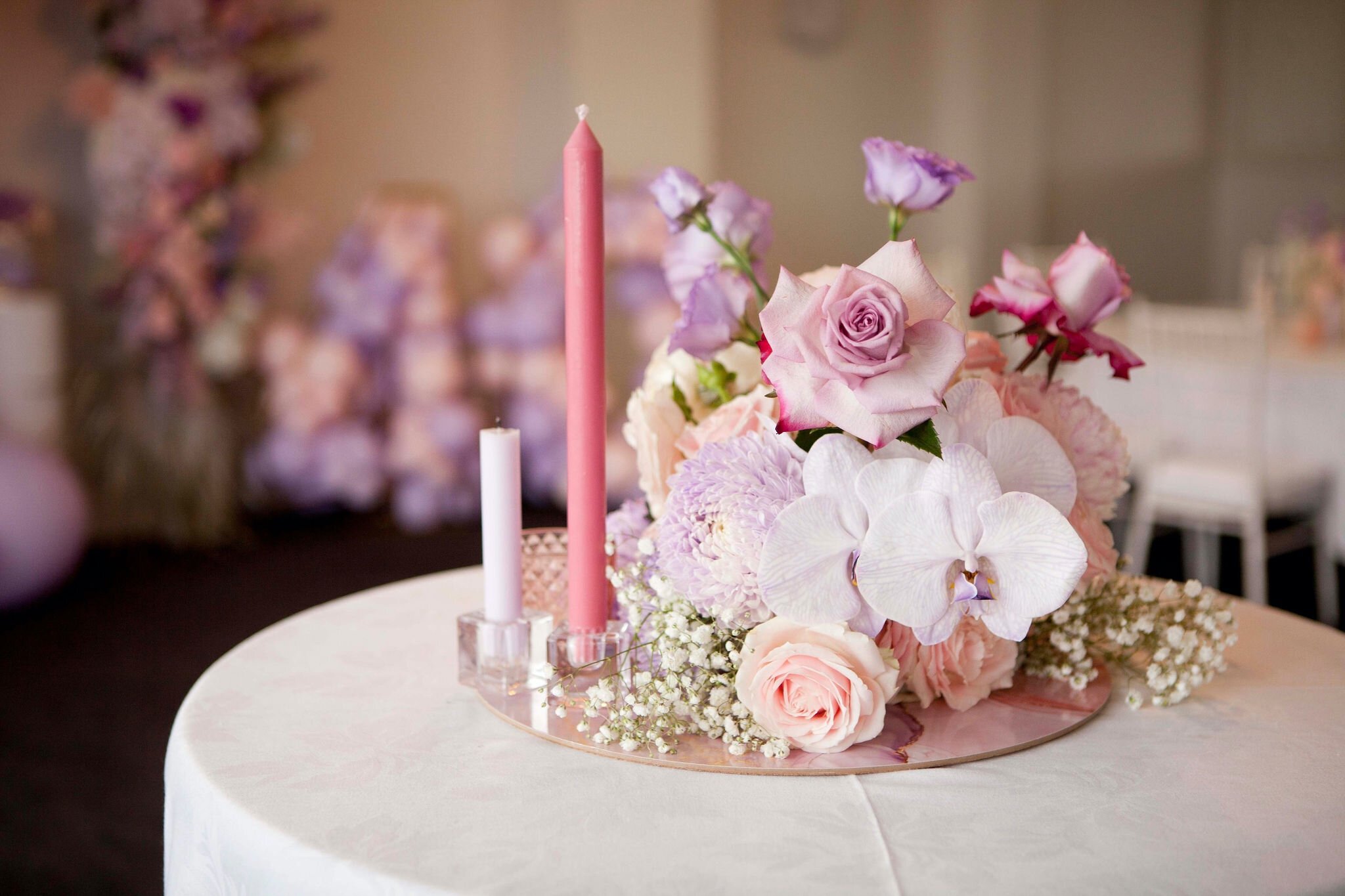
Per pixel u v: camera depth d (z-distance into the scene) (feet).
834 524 2.77
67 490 11.73
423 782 2.74
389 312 13.96
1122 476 3.10
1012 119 18.49
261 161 13.32
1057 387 3.15
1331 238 11.69
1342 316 11.55
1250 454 9.95
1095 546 3.03
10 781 7.94
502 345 14.44
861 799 2.65
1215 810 2.60
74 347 13.56
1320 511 10.64
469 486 14.62
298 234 13.37
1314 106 19.65
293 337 13.71
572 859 2.38
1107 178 19.86
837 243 17.85
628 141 15.26
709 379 3.39
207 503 13.29
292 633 3.87
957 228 18.40
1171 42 20.03
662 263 3.59
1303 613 11.05
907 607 2.75
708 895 2.25
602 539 3.05
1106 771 2.80
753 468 2.88
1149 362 11.37
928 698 3.06
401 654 3.65
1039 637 3.30
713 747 2.89
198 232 12.60
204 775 2.79
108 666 9.96
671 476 3.26
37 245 13.33
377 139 14.70
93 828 7.34
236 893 2.59
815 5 17.01
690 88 15.31
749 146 16.94
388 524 14.52
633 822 2.54
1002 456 2.79
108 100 12.46
